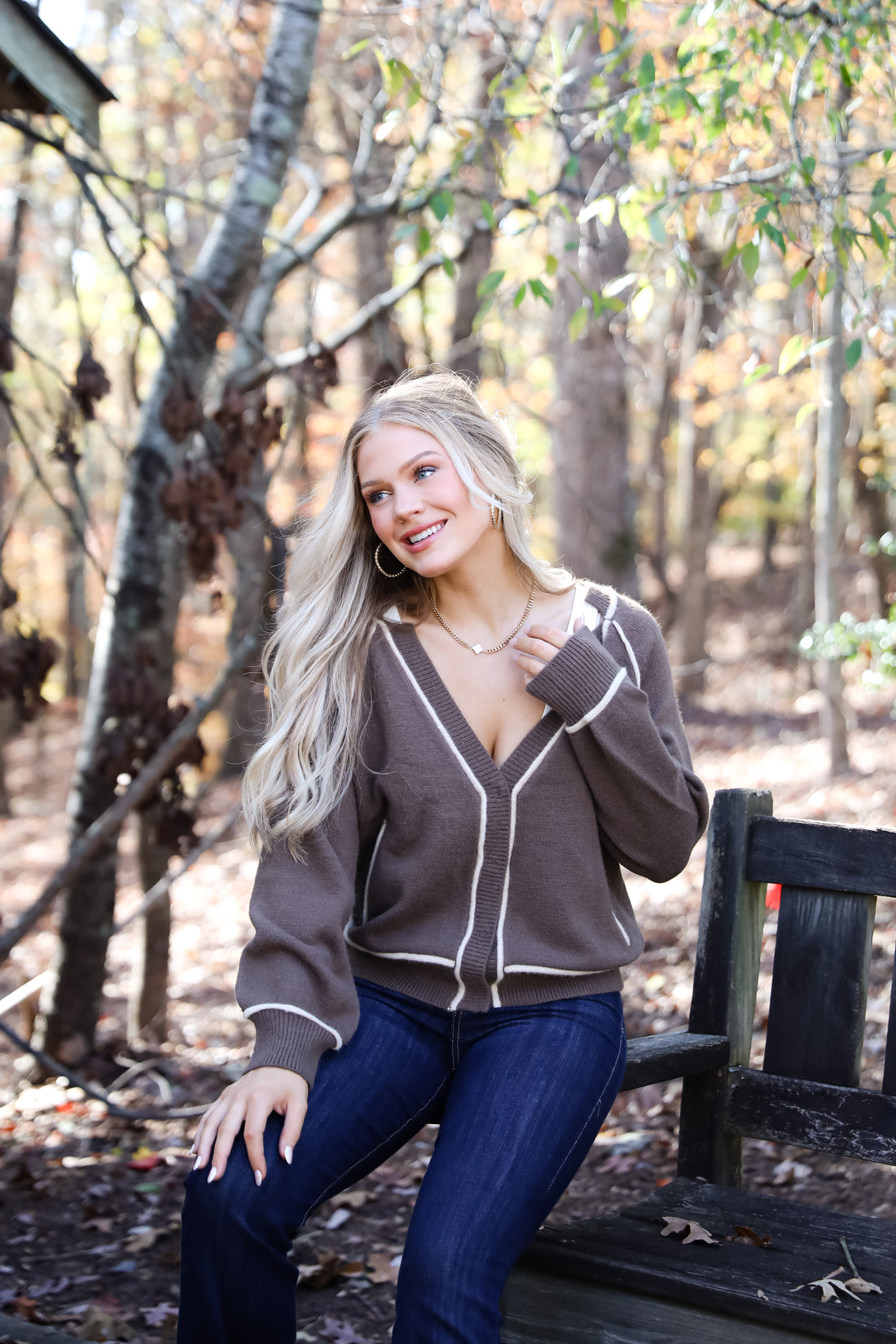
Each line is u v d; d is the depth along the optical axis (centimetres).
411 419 207
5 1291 306
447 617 214
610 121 354
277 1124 182
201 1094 496
